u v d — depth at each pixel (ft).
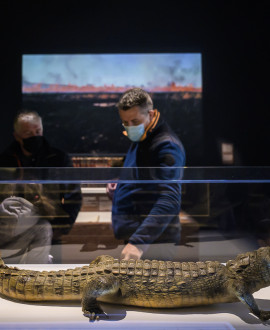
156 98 11.44
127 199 4.70
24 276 3.59
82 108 11.09
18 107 11.22
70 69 11.21
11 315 3.22
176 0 11.32
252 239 4.63
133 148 6.00
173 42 11.43
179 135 11.53
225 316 3.22
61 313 3.27
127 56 11.34
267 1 11.10
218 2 11.31
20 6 11.15
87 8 11.30
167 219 4.71
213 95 11.51
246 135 11.52
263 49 11.39
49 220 4.63
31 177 4.37
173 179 4.52
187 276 3.42
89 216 4.71
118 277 3.46
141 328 2.97
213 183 4.65
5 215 4.49
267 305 3.41
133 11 11.36
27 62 11.19
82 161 7.82
